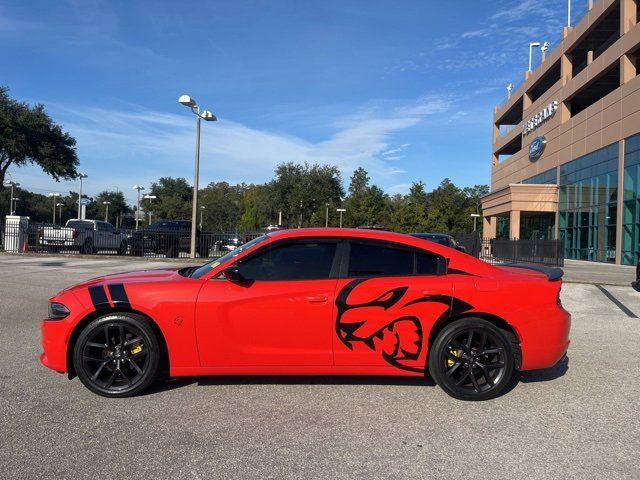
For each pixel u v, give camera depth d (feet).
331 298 14.75
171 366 14.73
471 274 15.38
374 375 15.57
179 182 400.67
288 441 12.04
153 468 10.63
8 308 28.86
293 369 14.92
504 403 14.85
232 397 14.94
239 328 14.64
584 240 112.47
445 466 10.93
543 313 15.17
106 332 14.71
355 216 248.11
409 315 14.89
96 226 85.66
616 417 13.85
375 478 10.37
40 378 16.42
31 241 78.43
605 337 24.22
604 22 108.27
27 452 11.26
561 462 11.18
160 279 15.51
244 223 305.53
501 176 181.68
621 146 95.91
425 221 242.78
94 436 12.14
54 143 108.68
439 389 15.94
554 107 131.13
